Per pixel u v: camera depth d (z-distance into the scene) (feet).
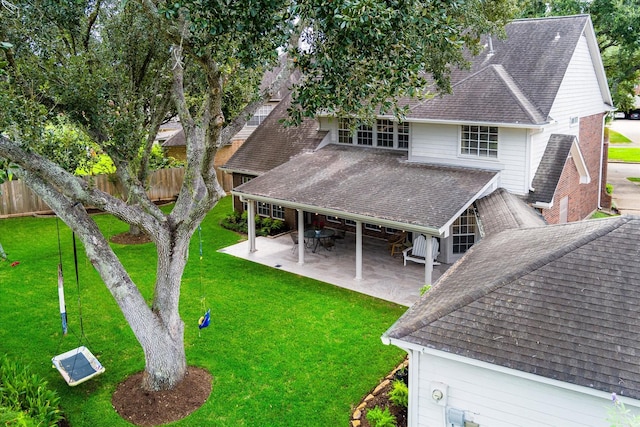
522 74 61.67
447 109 58.08
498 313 25.79
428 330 26.05
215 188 33.32
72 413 34.24
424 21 28.81
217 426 32.81
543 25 66.85
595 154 78.02
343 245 67.72
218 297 51.67
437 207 49.83
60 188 32.24
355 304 49.75
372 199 54.08
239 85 43.24
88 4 45.98
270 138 80.38
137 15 46.26
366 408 34.12
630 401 20.76
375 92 33.55
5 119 30.60
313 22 30.50
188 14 25.99
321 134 74.84
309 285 54.54
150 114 57.77
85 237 33.65
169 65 48.93
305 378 37.73
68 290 53.67
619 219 28.73
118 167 45.11
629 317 23.54
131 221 33.86
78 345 42.75
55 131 47.78
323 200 56.18
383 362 39.60
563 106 63.67
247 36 27.14
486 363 23.76
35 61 39.83
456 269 35.24
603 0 91.20
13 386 33.40
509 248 34.06
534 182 55.88
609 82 103.50
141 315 34.76
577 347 23.03
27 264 61.41
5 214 82.28
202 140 36.86
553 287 26.08
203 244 69.00
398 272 57.82
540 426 24.22
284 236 72.43
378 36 27.25
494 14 52.65
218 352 41.34
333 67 30.58
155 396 35.27
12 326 45.91
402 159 64.03
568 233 31.27
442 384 26.25
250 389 36.55
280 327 45.37
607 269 25.94
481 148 57.00
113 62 47.44
